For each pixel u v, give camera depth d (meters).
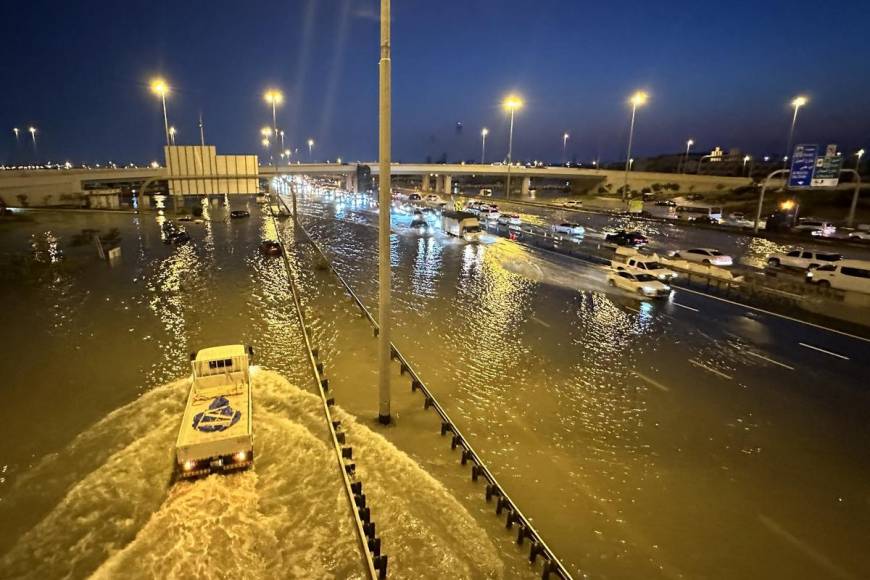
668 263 39.91
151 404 16.66
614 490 12.83
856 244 46.22
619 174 131.50
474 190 168.88
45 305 28.09
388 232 13.91
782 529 11.60
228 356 14.65
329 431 14.90
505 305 29.31
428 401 16.47
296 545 10.52
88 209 74.12
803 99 60.97
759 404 17.47
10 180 67.56
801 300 30.73
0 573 9.98
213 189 72.88
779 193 87.12
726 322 26.38
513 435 15.23
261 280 34.94
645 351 22.27
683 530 11.48
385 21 12.60
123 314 26.59
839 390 18.58
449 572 9.95
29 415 15.94
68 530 11.03
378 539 10.00
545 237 57.25
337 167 121.12
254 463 13.29
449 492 12.34
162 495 12.08
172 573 9.84
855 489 13.02
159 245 48.72
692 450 14.68
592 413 16.70
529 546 10.74
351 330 24.50
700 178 111.12
